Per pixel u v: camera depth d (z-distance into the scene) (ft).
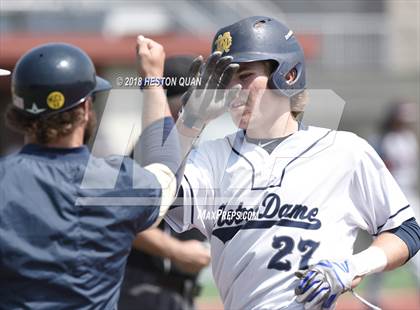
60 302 30.01
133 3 166.71
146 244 45.96
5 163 30.63
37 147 31.07
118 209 30.89
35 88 30.42
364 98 178.09
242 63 34.22
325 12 191.31
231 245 34.81
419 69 185.16
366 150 35.01
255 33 34.24
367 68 183.01
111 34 159.02
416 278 116.98
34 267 29.73
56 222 30.01
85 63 31.30
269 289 34.30
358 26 184.34
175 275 47.67
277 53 34.12
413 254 35.19
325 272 32.68
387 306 107.86
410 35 191.72
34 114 30.55
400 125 117.29
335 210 34.65
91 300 30.45
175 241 46.57
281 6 191.21
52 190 30.22
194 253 46.68
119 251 31.09
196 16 169.07
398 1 194.90
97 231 30.50
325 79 176.96
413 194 116.47
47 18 165.37
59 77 30.50
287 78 34.68
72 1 164.35
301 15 185.47
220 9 172.14
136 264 47.60
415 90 181.27
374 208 35.17
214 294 99.30
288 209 34.32
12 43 151.84
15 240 29.71
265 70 34.37
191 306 48.88
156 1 167.84
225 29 35.04
